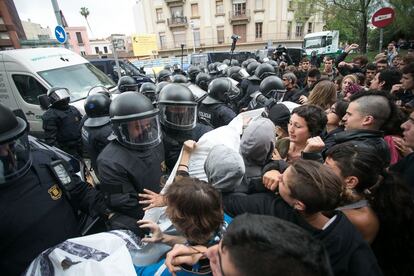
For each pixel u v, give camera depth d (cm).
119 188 146
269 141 156
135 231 147
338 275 90
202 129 222
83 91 565
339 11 1543
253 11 3172
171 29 3475
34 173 130
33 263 108
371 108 180
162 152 175
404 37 1825
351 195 118
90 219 162
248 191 142
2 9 2020
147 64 1702
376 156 118
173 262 87
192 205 93
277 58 979
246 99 443
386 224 116
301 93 417
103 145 242
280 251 53
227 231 63
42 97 381
